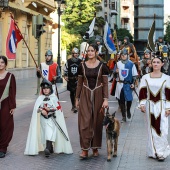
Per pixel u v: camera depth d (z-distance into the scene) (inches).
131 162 317.1
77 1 2030.0
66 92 875.4
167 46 914.7
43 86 343.9
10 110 345.4
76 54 582.9
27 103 677.9
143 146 370.0
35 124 342.6
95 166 311.0
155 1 4215.1
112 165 309.4
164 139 319.6
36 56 1433.3
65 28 2018.9
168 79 319.3
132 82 503.8
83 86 329.7
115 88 514.0
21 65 1279.5
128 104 517.7
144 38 4256.9
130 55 642.8
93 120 330.0
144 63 661.3
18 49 1250.0
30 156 339.6
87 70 327.6
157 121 319.0
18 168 305.9
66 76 583.2
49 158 333.4
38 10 1414.9
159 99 319.9
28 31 1362.0
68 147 346.3
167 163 314.2
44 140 339.6
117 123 327.9
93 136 331.6
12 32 446.0
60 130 344.5
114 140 330.0
